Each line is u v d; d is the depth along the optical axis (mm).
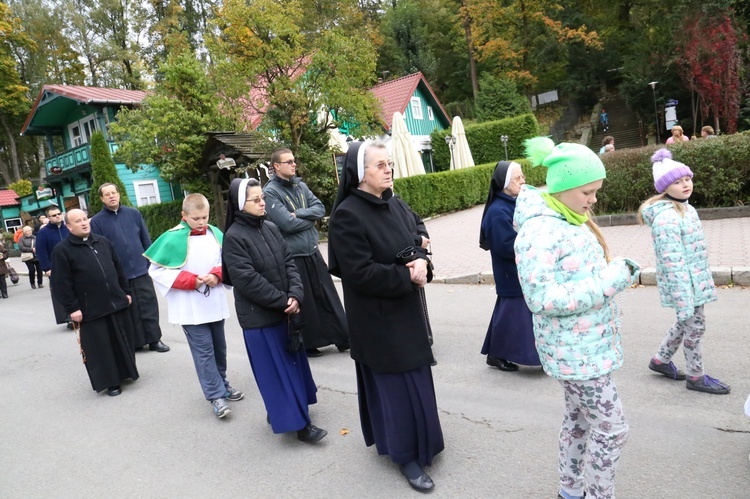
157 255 4301
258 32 14961
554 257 2244
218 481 3387
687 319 3686
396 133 19641
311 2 36562
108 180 20812
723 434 3193
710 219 9828
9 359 7086
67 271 4973
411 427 3029
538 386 4219
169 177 18125
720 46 22688
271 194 5375
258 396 4809
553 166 2266
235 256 3580
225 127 18078
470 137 29188
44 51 38344
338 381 4875
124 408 4855
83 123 27281
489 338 4652
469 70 40812
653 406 3633
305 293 5453
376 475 3229
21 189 32156
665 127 29531
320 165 15711
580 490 2615
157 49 38656
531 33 36844
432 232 14312
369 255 2877
